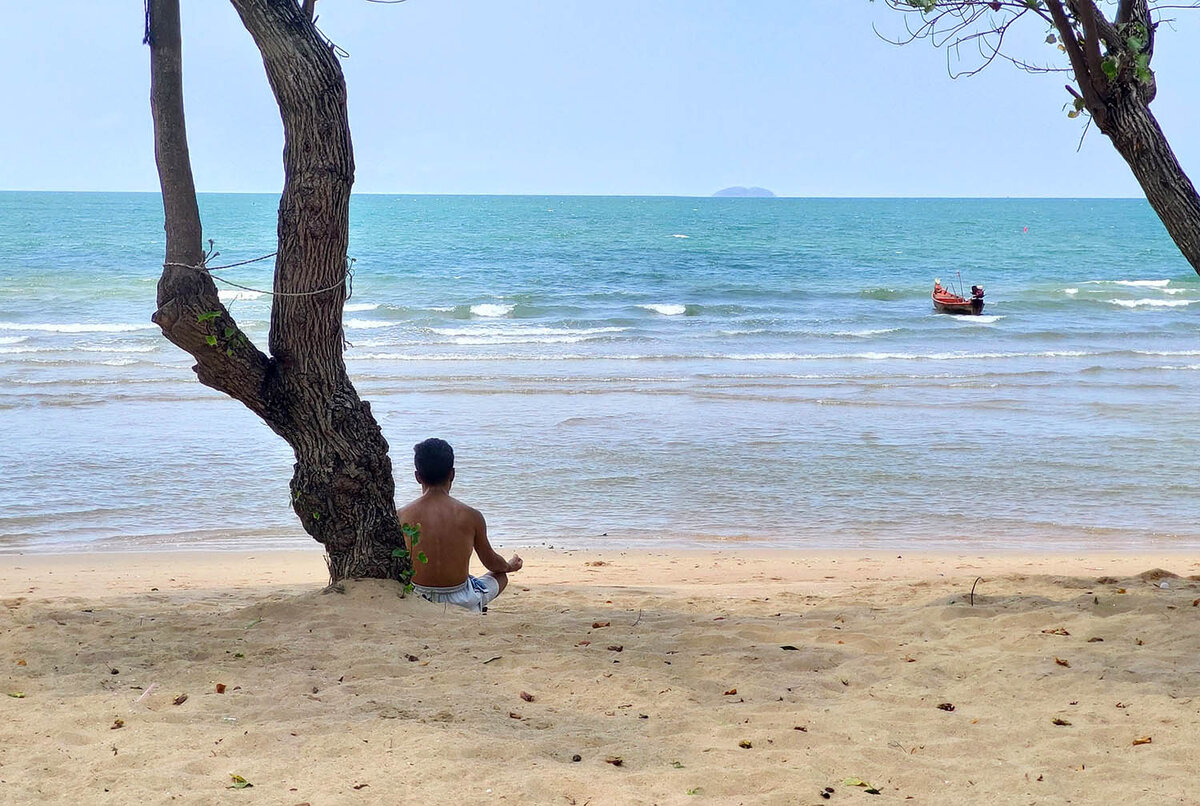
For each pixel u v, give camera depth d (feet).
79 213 396.37
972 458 49.19
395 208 600.39
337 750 11.93
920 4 20.54
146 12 17.69
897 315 119.44
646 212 532.73
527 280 154.92
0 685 14.64
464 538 20.30
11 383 68.54
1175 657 15.98
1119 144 19.07
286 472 45.34
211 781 11.02
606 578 29.22
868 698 14.49
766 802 10.66
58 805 10.39
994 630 18.24
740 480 45.03
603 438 53.31
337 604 18.76
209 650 16.55
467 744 12.10
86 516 38.11
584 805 10.50
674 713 13.66
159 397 63.77
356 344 93.25
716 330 106.22
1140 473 46.19
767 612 21.65
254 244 248.32
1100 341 100.48
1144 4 19.83
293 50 17.76
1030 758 12.03
